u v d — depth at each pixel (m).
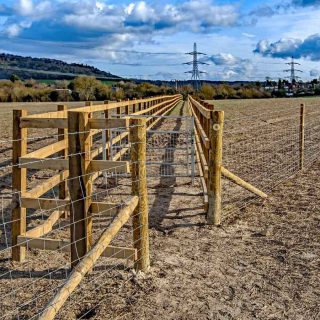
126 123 4.41
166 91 71.88
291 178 9.23
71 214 4.50
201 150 8.44
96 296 4.17
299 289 4.36
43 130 20.42
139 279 4.51
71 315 3.83
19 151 4.88
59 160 4.74
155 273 4.68
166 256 5.14
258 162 11.06
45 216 6.67
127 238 5.70
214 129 6.08
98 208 4.54
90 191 4.54
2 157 12.39
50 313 3.01
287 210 6.97
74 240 4.52
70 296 4.15
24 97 60.34
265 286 4.43
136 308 3.97
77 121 4.37
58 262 4.93
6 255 5.14
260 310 3.97
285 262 5.00
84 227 4.50
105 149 8.82
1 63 129.50
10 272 4.68
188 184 8.80
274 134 17.42
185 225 6.27
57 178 5.95
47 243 4.77
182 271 4.75
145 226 4.65
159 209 7.05
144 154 4.55
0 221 6.44
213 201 6.23
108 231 3.80
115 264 4.86
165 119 25.73
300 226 6.22
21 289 4.30
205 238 5.76
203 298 4.17
